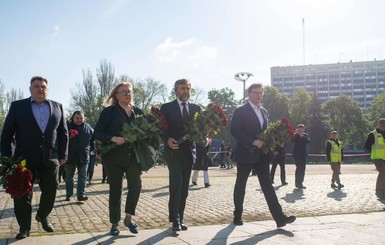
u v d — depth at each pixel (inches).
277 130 241.1
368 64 7244.1
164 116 225.3
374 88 7209.6
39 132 211.9
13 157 197.0
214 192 465.4
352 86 7283.5
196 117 223.5
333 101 3014.3
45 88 216.5
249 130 249.6
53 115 218.7
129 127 209.8
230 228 235.6
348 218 268.2
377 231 224.7
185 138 223.8
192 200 390.0
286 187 527.2
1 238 219.5
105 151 215.2
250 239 205.6
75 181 628.7
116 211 216.4
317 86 7401.6
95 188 512.7
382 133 421.4
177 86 238.1
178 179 224.1
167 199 400.5
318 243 195.9
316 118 2812.5
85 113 2155.5
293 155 511.5
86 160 376.2
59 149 224.7
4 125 210.7
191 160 232.8
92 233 221.8
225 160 1418.6
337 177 506.0
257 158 242.8
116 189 216.4
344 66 7332.7
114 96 229.6
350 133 3009.4
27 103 214.4
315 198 403.5
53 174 218.8
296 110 2999.5
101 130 217.6
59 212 311.7
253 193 451.5
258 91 253.9
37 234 224.4
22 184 190.9
